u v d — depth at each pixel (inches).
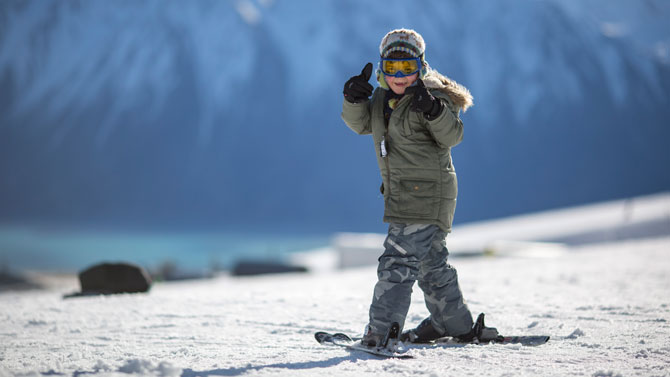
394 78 333.7
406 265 332.8
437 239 350.9
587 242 4256.9
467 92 346.6
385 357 321.4
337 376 277.3
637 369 299.7
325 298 678.5
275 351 355.6
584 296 672.4
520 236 4665.4
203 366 306.2
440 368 297.3
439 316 373.4
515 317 503.5
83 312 581.3
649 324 463.8
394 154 340.8
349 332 444.5
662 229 4284.0
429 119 319.9
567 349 357.4
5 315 561.9
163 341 411.2
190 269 3312.0
